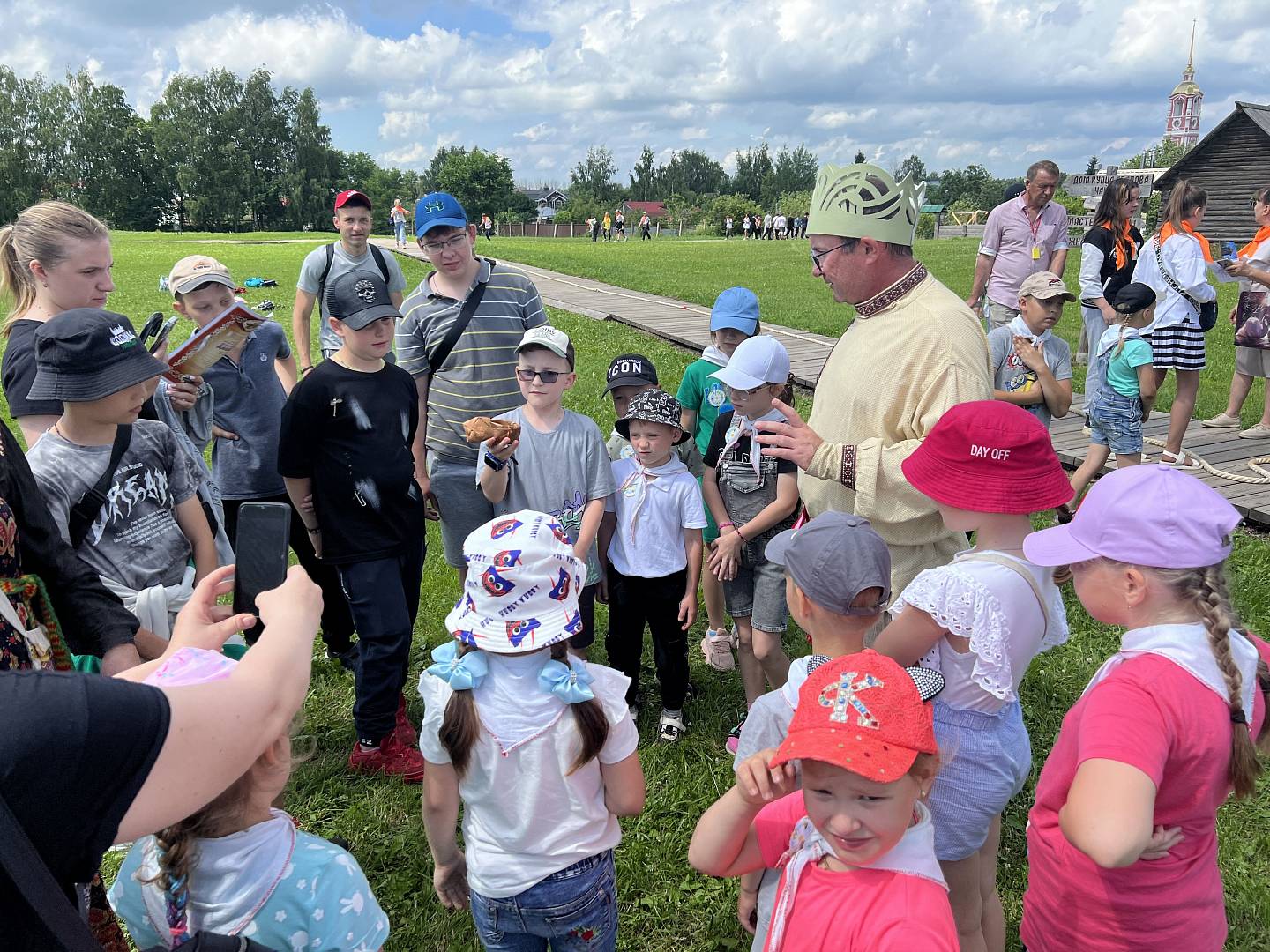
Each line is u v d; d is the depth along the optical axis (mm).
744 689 4504
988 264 8914
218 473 4355
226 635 1964
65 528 2709
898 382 2914
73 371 2570
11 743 1104
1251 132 19828
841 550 2266
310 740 4043
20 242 2969
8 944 1174
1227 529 1846
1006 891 3256
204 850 1719
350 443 3611
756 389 3711
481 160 102938
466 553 2201
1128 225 8867
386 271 6488
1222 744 1815
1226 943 2982
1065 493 2320
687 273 26000
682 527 4016
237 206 101500
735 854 1917
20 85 97312
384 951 2979
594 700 2188
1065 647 4836
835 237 3000
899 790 1592
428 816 2416
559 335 3842
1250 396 9930
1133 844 1640
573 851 2230
